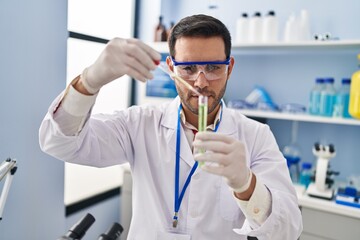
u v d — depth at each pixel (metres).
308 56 1.99
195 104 0.86
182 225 0.95
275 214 0.73
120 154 1.03
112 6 2.29
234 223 0.95
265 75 2.13
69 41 1.93
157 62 0.68
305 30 1.85
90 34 2.08
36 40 1.46
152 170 1.03
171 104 1.13
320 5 1.94
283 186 0.88
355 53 1.86
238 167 0.64
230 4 2.23
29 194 1.50
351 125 1.90
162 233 0.94
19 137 1.42
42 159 1.55
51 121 0.76
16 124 1.40
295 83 2.04
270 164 0.93
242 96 2.22
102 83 0.71
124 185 2.05
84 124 0.80
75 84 0.74
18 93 1.40
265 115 1.87
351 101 1.67
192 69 0.85
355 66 1.87
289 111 1.95
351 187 1.67
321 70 1.97
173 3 2.43
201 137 0.65
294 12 2.02
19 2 1.36
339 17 1.90
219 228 0.94
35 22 1.45
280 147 2.12
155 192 0.99
